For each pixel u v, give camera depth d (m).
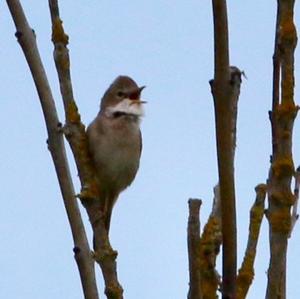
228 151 5.28
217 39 5.20
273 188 5.42
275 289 5.35
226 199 5.32
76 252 6.68
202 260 6.13
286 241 5.38
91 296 6.52
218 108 5.27
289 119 5.36
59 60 7.66
